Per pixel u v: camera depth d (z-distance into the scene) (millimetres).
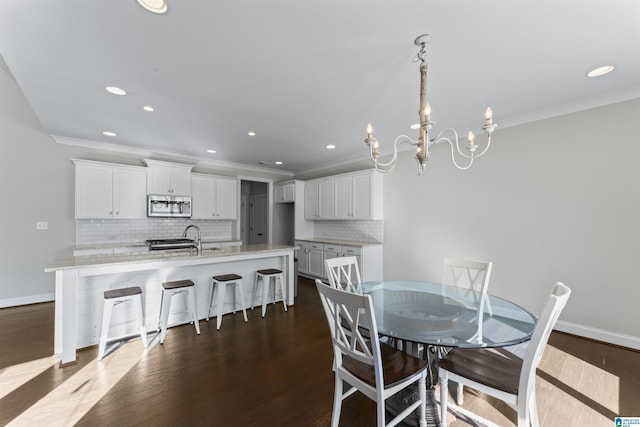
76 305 2412
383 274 4785
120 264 2648
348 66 2146
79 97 2682
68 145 4168
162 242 4551
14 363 2348
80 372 2213
